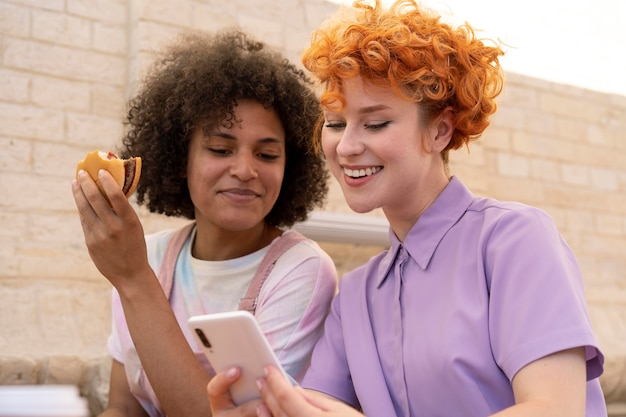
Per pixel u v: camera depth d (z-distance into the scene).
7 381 3.54
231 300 2.02
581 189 7.04
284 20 5.33
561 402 1.32
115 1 4.79
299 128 2.14
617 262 7.13
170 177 2.18
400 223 1.77
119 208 1.72
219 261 2.07
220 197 2.00
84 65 4.62
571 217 6.92
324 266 2.02
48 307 4.13
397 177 1.64
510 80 6.76
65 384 3.68
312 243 2.10
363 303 1.79
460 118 1.69
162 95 2.18
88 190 1.73
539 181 6.78
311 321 1.96
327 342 1.86
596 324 6.31
